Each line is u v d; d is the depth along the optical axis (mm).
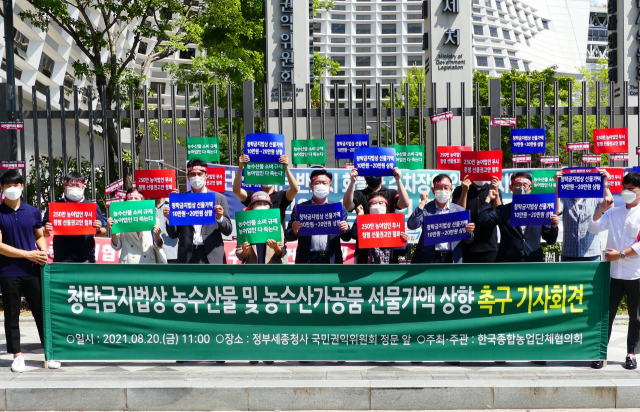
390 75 107625
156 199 6598
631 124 9781
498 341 5168
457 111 7969
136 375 4969
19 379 4867
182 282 5203
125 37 30391
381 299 5168
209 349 5207
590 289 5188
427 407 4586
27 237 5438
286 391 4594
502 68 94938
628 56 9938
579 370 5137
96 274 5227
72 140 26031
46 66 21672
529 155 7910
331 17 107062
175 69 16359
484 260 5820
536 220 5445
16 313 5281
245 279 5191
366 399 4586
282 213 6246
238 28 16375
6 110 7922
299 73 10641
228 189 7840
